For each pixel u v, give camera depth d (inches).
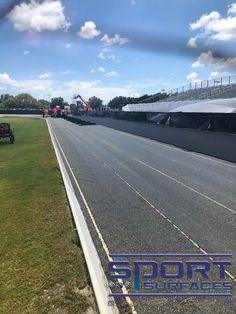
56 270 183.8
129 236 231.9
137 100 3821.4
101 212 283.1
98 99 5374.0
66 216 269.4
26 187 367.2
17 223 256.2
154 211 284.7
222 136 843.4
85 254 197.0
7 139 935.0
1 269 186.4
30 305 153.5
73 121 1952.5
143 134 1013.8
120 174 436.5
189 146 706.8
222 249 210.4
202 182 386.6
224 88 1689.2
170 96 2514.8
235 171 450.3
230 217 268.2
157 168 476.1
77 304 153.7
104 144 781.3
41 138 939.3
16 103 5772.6
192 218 266.5
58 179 404.5
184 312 149.3
